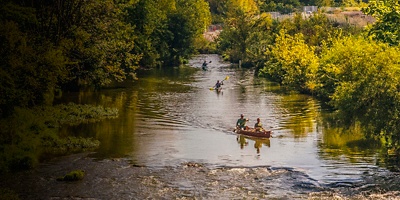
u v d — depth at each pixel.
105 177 25.52
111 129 35.47
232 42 90.56
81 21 46.78
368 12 34.03
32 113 35.75
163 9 87.31
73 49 45.31
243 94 51.50
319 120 38.56
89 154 29.39
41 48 37.38
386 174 25.81
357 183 24.58
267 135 33.41
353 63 33.44
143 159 28.56
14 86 32.84
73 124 36.78
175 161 28.30
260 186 24.39
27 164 26.62
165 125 36.97
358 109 30.31
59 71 36.91
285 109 43.09
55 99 46.47
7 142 29.50
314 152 29.97
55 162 27.80
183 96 50.22
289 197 22.95
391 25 32.88
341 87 32.44
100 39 49.19
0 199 21.69
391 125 29.22
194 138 33.34
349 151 30.12
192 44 90.75
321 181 24.94
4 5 36.28
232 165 27.62
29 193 23.17
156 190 23.83
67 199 22.58
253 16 93.12
